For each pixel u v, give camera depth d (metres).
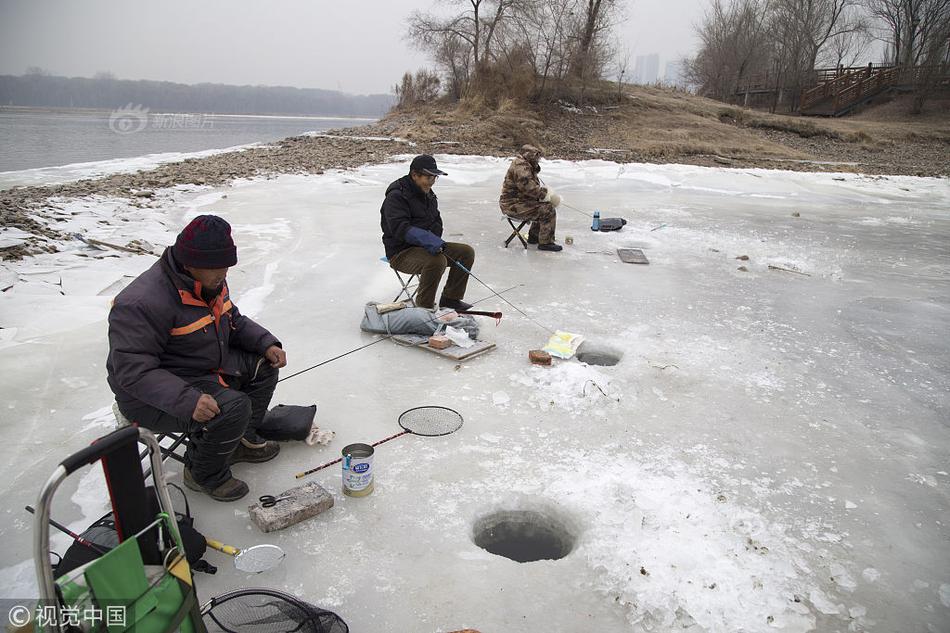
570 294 6.64
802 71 39.28
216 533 2.86
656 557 2.77
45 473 3.26
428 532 2.92
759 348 5.32
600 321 5.83
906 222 12.00
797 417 4.14
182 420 2.79
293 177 14.16
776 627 2.44
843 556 2.85
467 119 24.19
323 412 4.00
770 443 3.80
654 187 15.23
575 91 27.23
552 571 2.69
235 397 2.95
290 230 8.95
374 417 3.95
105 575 1.64
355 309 5.89
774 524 3.05
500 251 8.41
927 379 4.82
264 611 2.30
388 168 15.84
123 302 2.77
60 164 16.80
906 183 17.34
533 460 3.52
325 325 5.47
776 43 41.25
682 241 9.51
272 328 5.37
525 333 5.45
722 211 12.49
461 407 4.10
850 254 9.05
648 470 3.46
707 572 2.69
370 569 2.68
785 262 8.39
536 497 3.18
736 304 6.53
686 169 17.44
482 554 2.79
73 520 2.89
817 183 16.86
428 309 5.60
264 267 7.11
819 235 10.41
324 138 22.23
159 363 2.87
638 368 4.80
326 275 6.89
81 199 9.89
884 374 4.89
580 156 20.33
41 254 6.62
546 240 8.41
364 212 10.41
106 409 3.91
